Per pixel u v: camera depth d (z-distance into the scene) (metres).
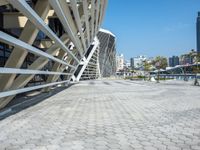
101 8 19.09
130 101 13.23
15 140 5.70
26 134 6.25
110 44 100.62
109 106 11.30
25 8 6.34
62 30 19.33
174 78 54.19
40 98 14.87
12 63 8.68
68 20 12.03
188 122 7.67
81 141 5.61
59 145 5.30
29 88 10.84
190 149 5.04
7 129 6.79
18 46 7.53
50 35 10.42
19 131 6.56
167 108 10.64
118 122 7.70
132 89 22.78
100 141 5.61
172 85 29.31
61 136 6.05
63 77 28.91
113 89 23.00
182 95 16.47
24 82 10.32
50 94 17.59
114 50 117.19
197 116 8.70
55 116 8.75
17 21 13.71
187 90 21.03
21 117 8.59
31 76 10.74
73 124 7.41
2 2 8.52
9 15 13.70
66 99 14.30
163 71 89.94
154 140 5.68
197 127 7.00
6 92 7.93
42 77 23.12
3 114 9.18
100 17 21.66
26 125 7.28
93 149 5.04
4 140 5.71
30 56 20.12
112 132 6.43
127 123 7.54
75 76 50.47
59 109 10.41
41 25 8.26
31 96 16.08
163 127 7.00
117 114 9.15
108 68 106.94
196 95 16.42
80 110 10.12
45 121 7.87
